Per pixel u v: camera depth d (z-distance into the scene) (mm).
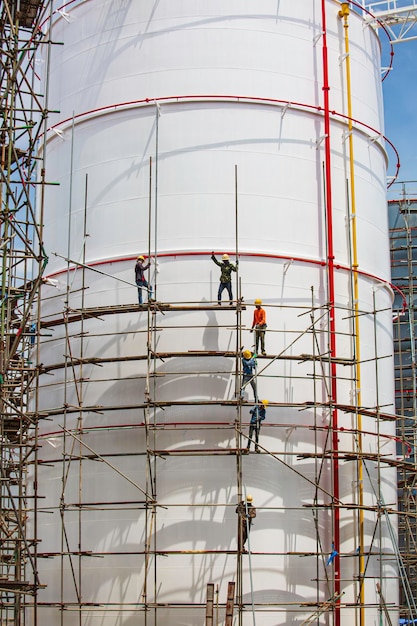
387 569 38812
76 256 39281
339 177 40031
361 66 42312
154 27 39562
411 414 51531
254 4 39562
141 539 35312
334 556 35375
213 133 38344
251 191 38031
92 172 39500
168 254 37344
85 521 36344
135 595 34938
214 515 35188
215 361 36375
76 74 41000
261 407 34781
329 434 37000
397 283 53719
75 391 37969
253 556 35000
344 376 38469
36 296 40625
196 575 34688
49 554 34688
